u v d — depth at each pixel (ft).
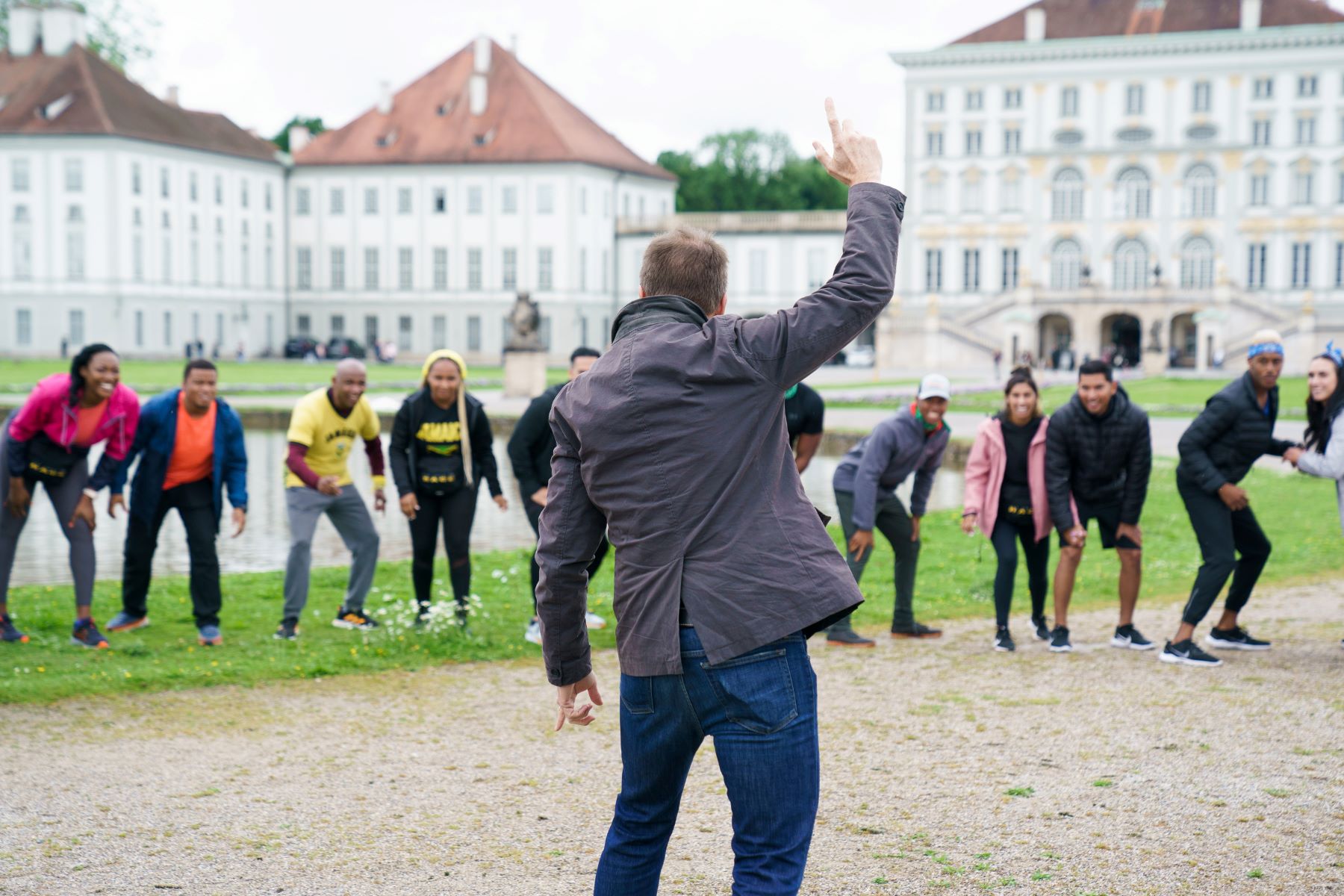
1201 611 24.71
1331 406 24.29
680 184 332.39
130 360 234.58
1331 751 18.81
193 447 27.30
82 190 239.91
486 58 279.49
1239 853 14.80
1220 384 158.92
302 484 27.96
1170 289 236.63
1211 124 247.91
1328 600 31.78
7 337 244.42
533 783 17.99
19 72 249.96
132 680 23.59
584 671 11.16
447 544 28.02
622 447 10.16
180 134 255.91
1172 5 255.09
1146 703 21.85
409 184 273.95
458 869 14.73
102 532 47.32
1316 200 244.42
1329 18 246.47
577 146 269.85
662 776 10.68
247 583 34.94
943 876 14.29
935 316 229.25
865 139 11.09
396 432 27.76
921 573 37.01
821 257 273.75
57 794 17.44
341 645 26.96
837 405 116.78
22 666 24.71
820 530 10.44
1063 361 233.35
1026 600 32.94
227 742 20.02
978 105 259.80
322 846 15.47
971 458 27.07
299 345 263.70
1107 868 14.43
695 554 10.12
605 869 10.90
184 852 15.26
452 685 23.97
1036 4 262.88
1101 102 253.44
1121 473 26.20
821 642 27.73
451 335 273.95
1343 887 13.80
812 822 10.27
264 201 277.03
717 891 14.03
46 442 26.50
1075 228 256.73
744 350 10.14
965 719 20.98
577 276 267.39
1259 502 51.52
